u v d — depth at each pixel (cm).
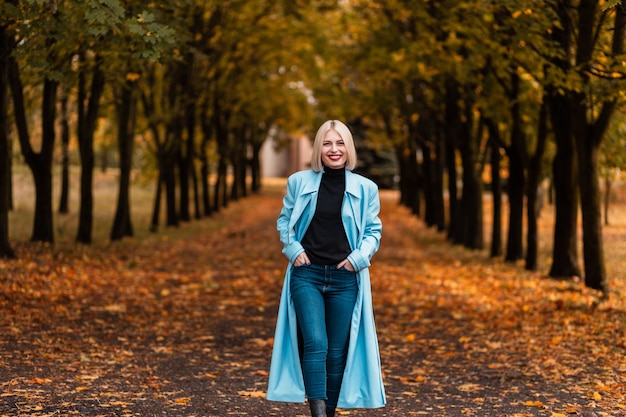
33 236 1764
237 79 3111
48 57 1105
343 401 479
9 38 1253
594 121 1457
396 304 1266
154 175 3453
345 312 480
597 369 751
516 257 1930
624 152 1586
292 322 480
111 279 1452
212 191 5438
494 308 1188
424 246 2494
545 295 1305
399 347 907
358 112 3306
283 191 5797
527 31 1111
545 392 663
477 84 1661
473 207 2323
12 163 2431
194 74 2622
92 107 1880
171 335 950
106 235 2277
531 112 1734
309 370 464
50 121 1731
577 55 1153
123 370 727
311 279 477
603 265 1347
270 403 618
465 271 1739
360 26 2181
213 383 690
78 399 594
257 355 846
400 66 1894
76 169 4481
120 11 786
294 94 4416
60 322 981
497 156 2058
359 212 481
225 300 1273
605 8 763
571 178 1538
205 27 2312
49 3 794
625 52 1042
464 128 2269
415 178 3762
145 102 2580
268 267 1830
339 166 484
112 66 1203
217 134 3747
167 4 1102
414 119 2948
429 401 638
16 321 955
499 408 607
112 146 3409
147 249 2077
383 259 2092
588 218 1338
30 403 571
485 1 1084
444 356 848
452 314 1145
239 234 2798
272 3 2330
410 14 1731
